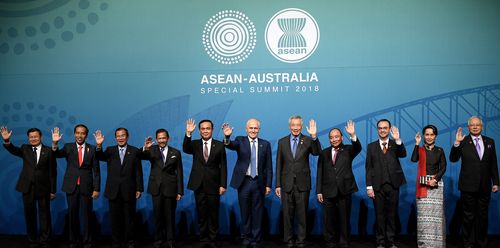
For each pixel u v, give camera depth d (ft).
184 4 18.88
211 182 16.29
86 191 16.69
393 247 15.87
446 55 18.06
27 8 19.21
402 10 18.20
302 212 15.97
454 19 18.07
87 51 19.08
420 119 18.07
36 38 19.21
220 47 18.75
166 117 18.84
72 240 16.69
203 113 18.75
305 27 18.49
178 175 16.49
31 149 16.96
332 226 16.22
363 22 18.31
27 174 16.75
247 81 18.65
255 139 16.44
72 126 19.08
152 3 18.95
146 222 18.78
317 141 15.94
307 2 18.49
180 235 18.75
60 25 19.15
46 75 19.17
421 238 15.81
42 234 16.88
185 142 15.98
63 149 16.98
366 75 18.25
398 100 18.13
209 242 16.47
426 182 15.69
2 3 19.24
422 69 18.08
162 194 16.34
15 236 19.12
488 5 17.99
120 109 18.95
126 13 19.01
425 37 18.11
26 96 19.21
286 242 16.07
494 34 17.95
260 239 16.37
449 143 17.98
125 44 18.98
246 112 18.62
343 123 18.29
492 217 17.95
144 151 16.28
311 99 18.43
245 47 18.67
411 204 18.11
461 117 17.95
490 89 17.90
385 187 15.88
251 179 16.19
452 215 18.04
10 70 19.25
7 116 19.22
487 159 15.83
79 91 19.10
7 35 19.25
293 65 18.51
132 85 18.94
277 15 18.58
